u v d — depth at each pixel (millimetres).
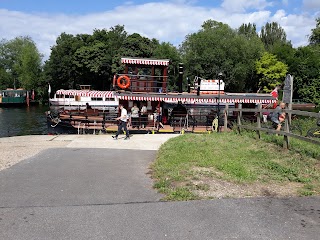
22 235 4730
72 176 8258
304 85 64438
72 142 15102
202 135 13734
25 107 70688
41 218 5344
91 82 68250
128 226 4992
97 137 17250
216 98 22297
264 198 6023
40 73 84188
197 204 5797
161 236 4652
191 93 25312
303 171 7660
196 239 4547
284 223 4977
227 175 7395
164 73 23688
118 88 23344
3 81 89312
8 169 9141
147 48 64062
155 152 12125
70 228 4953
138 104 23484
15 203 6113
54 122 24969
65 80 71312
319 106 59125
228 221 5082
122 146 13789
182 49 65125
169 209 5625
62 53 69250
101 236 4684
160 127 22547
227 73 56531
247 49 60625
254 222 5027
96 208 5785
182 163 8609
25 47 86188
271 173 7559
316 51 65438
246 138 12102
